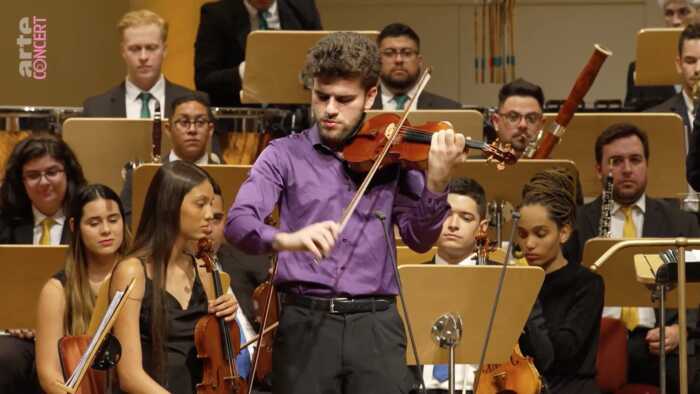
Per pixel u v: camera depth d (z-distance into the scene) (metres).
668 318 12.09
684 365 8.73
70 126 12.88
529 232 10.65
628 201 12.59
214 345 9.11
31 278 10.57
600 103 17.28
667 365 11.66
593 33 23.38
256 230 7.13
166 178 9.29
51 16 21.34
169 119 13.18
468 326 8.85
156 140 12.76
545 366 10.16
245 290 11.44
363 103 7.67
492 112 14.59
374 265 7.54
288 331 7.54
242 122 13.98
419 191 7.76
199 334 9.06
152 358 9.03
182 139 12.87
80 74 22.03
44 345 9.97
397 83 14.49
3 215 12.19
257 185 7.55
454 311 8.81
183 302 9.23
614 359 11.21
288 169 7.66
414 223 7.57
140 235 9.34
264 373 10.34
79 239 10.21
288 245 6.95
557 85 23.52
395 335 7.57
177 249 9.29
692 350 11.69
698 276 8.77
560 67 23.47
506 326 8.91
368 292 7.51
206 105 13.08
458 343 8.84
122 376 8.88
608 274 10.72
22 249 10.48
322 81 7.60
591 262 10.72
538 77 23.53
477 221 10.61
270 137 14.17
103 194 10.24
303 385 7.44
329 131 7.58
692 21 16.45
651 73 14.45
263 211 7.46
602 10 23.34
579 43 23.44
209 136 13.08
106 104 14.46
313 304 7.49
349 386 7.47
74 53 21.88
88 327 9.72
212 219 9.42
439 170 7.42
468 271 8.77
